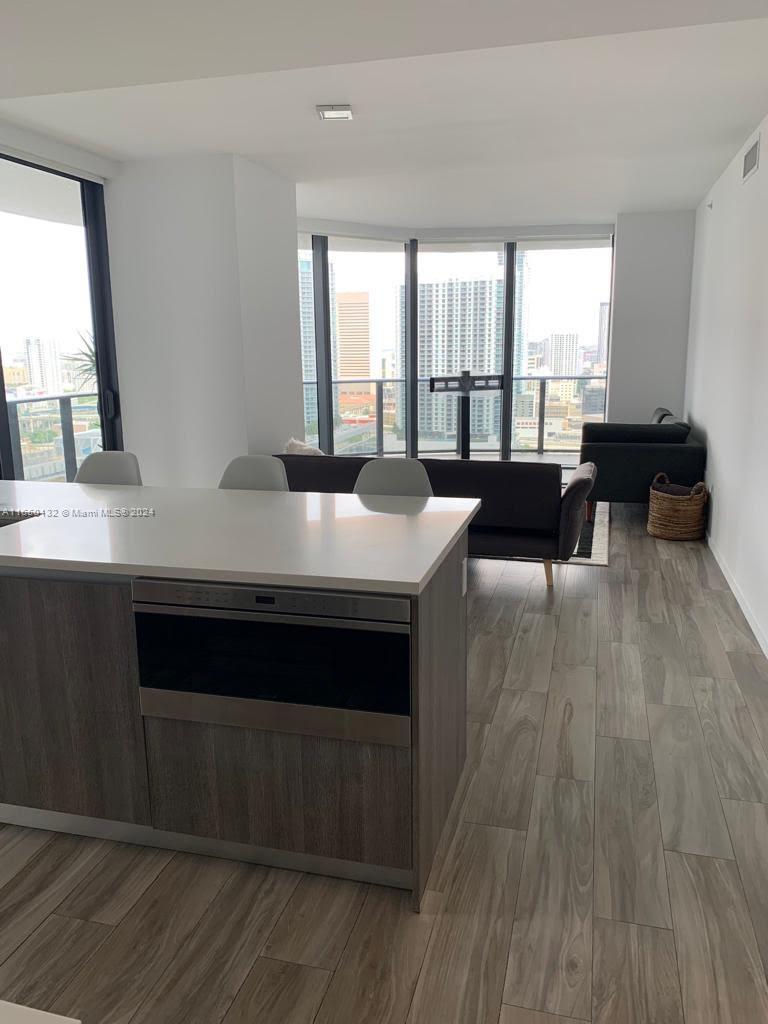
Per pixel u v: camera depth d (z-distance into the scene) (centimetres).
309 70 364
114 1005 174
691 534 589
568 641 387
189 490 320
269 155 527
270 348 586
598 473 643
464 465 460
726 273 554
